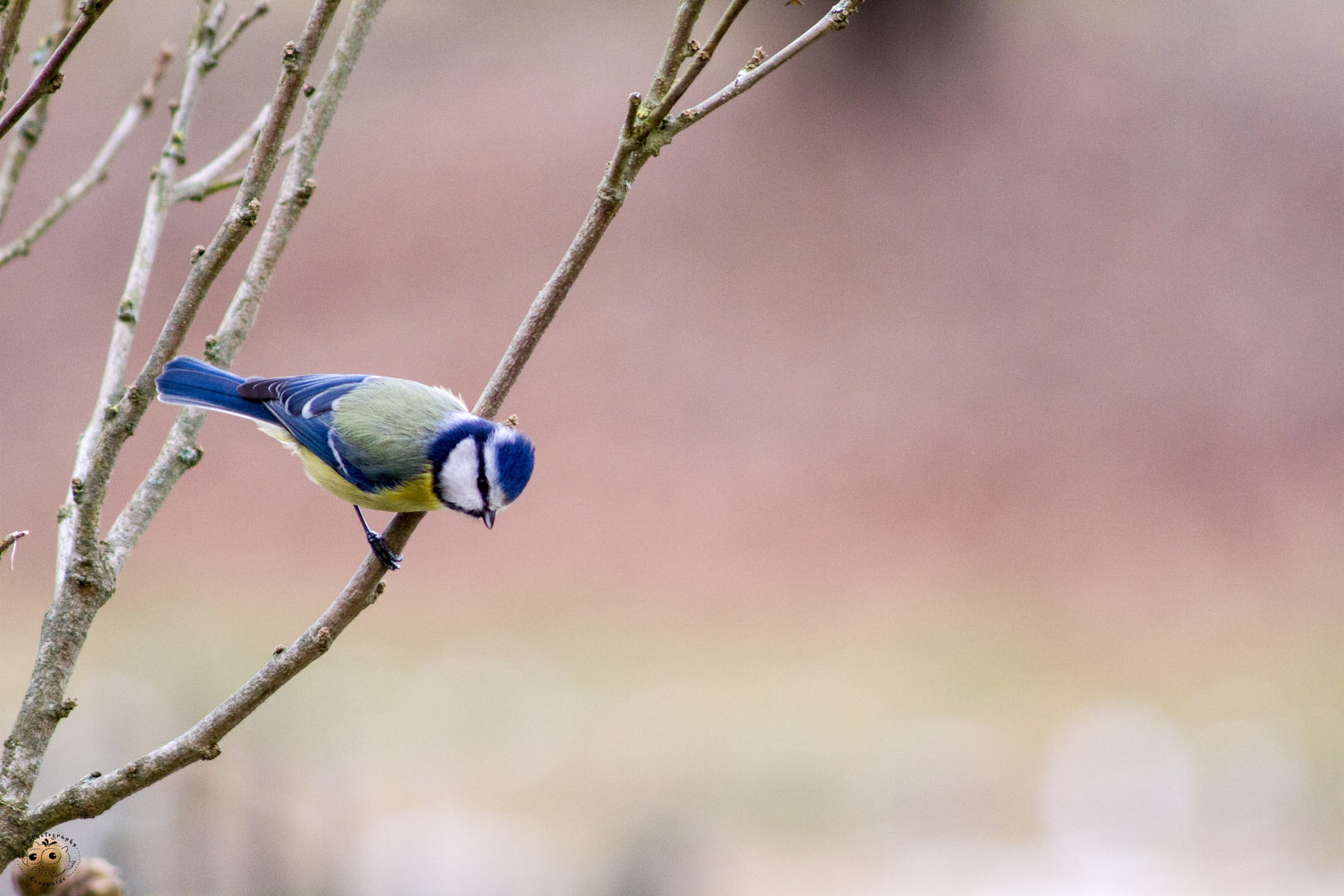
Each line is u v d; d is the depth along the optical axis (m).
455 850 9.30
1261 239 22.36
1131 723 14.00
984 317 21.89
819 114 24.83
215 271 2.85
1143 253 22.55
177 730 8.13
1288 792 12.01
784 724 14.12
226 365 3.43
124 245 22.09
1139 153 23.98
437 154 23.89
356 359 20.92
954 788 12.32
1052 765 12.99
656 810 10.98
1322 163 23.31
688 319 22.00
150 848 5.82
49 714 2.85
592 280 22.53
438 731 13.47
